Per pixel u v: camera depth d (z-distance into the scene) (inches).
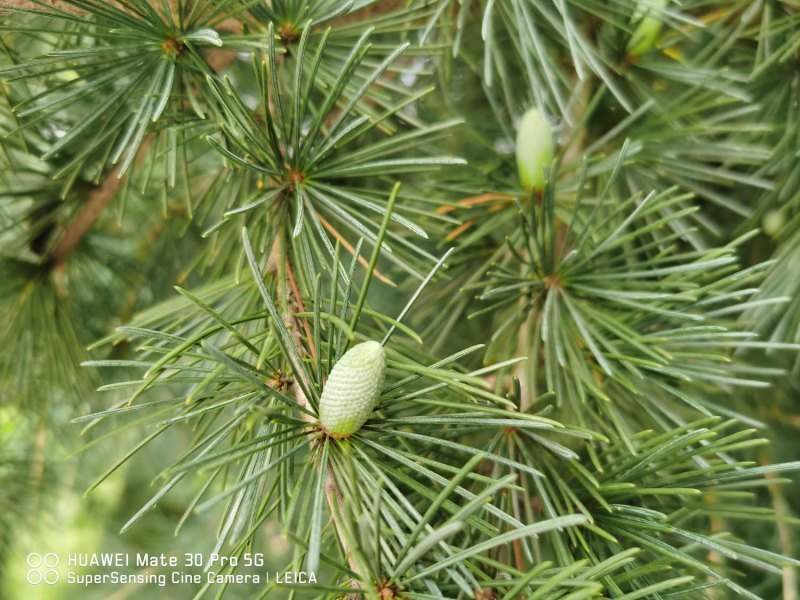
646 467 13.6
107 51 13.8
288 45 15.0
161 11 14.0
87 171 17.2
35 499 20.8
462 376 12.6
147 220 19.3
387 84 15.4
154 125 14.7
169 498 25.8
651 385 15.5
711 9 16.6
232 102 13.7
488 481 12.6
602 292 14.5
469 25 17.4
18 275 17.6
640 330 14.9
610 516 13.6
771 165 15.9
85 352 18.0
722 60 16.6
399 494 12.5
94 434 20.9
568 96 16.8
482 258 17.5
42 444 19.9
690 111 15.6
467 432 14.0
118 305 19.3
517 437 14.0
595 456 13.6
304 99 13.7
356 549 12.0
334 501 12.6
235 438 14.1
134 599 24.0
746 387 18.1
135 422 12.8
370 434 13.0
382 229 12.2
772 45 16.3
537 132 15.2
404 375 14.6
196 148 17.5
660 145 15.9
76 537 26.0
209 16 14.4
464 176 16.4
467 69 18.8
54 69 14.1
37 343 18.0
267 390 12.5
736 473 13.3
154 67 14.3
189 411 13.4
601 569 12.3
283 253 14.1
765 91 16.6
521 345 15.1
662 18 15.1
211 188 16.5
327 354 13.4
